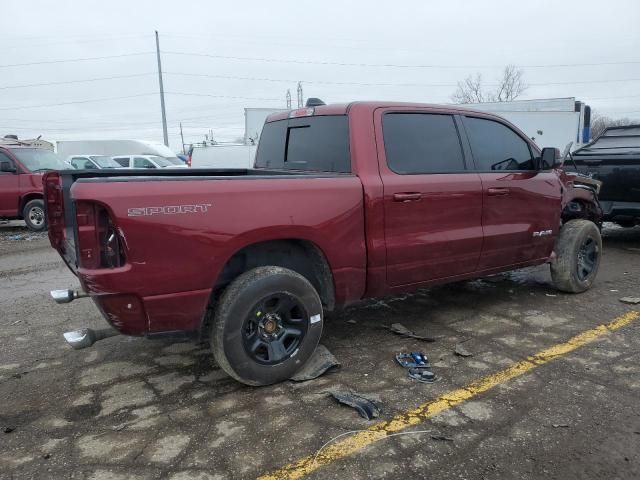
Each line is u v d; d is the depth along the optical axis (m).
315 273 3.86
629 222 9.16
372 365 3.89
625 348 4.17
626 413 3.19
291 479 2.60
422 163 4.18
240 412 3.24
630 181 7.79
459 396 3.40
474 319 4.89
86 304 5.56
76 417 3.21
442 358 4.00
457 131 4.47
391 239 3.95
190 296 3.18
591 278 5.79
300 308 3.57
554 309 5.17
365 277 3.90
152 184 3.04
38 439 2.98
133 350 4.24
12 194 11.31
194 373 3.80
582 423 3.08
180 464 2.73
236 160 19.16
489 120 4.77
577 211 5.93
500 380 3.62
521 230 4.89
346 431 3.01
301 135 4.41
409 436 2.95
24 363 4.02
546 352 4.10
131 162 21.62
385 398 3.38
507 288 5.92
